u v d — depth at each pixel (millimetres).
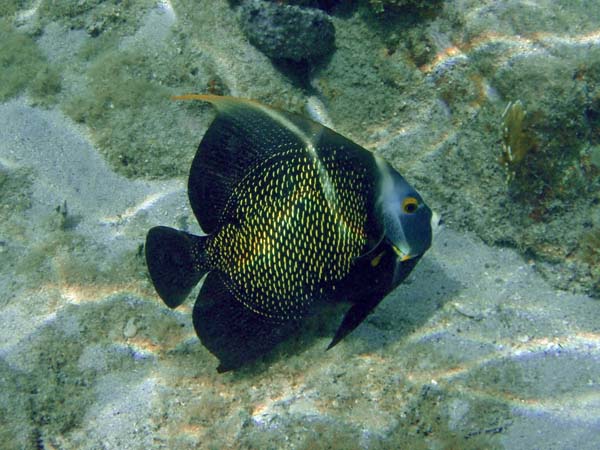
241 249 961
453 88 1227
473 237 1238
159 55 1392
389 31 1261
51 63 1499
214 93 1356
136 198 1330
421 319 1145
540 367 1089
